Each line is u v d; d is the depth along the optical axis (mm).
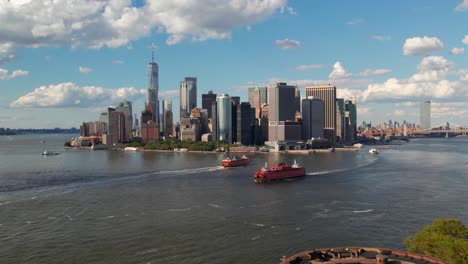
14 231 173625
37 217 196625
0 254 147500
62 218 194625
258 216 198500
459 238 119188
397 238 162250
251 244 156875
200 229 176125
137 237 165375
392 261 88562
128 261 140625
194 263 138375
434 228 124562
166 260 141250
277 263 138250
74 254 147125
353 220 189000
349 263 87375
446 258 104000
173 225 182375
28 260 142125
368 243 156750
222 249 151625
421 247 111875
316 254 94125
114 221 189250
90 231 173500
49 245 156375
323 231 172500
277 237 165000
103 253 147875
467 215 195250
